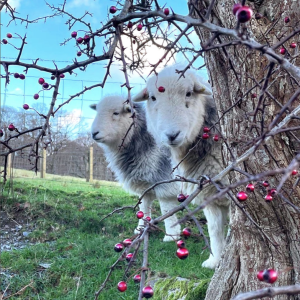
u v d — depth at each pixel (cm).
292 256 212
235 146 205
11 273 406
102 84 160
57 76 154
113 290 358
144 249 104
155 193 511
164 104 328
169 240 495
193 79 342
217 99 225
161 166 492
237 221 232
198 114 342
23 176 1128
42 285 384
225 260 254
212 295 254
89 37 171
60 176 1347
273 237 213
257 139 118
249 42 96
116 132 489
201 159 350
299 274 208
